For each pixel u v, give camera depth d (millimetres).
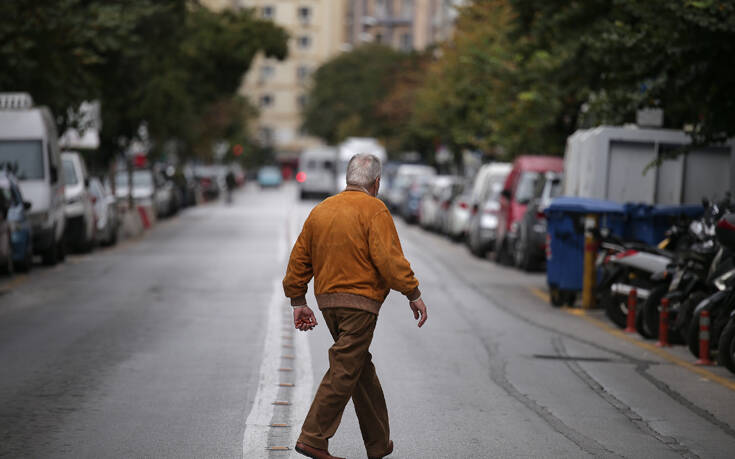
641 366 27688
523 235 58875
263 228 99938
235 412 20953
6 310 37844
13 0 58219
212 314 36688
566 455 18062
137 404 21672
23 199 56500
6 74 61844
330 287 16375
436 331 33719
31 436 18922
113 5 64688
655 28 35812
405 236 98000
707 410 22203
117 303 40094
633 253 34125
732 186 46844
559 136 68062
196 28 136500
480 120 84250
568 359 28641
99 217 72375
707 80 36250
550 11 47438
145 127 106125
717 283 28344
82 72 65688
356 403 17062
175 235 89000
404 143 176375
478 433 19578
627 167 46938
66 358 27312
